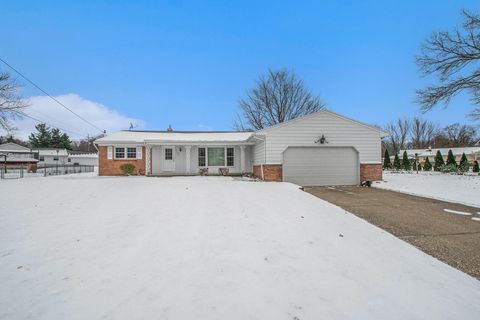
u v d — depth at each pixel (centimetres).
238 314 284
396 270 401
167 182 1302
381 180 1552
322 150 1521
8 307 292
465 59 1609
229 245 480
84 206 759
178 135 2208
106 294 318
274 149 1490
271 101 3216
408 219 718
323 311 292
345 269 397
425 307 306
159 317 277
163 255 433
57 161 5162
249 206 777
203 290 330
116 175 1939
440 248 507
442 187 1323
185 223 604
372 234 571
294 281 357
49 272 372
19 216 651
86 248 457
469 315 295
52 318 273
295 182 1496
